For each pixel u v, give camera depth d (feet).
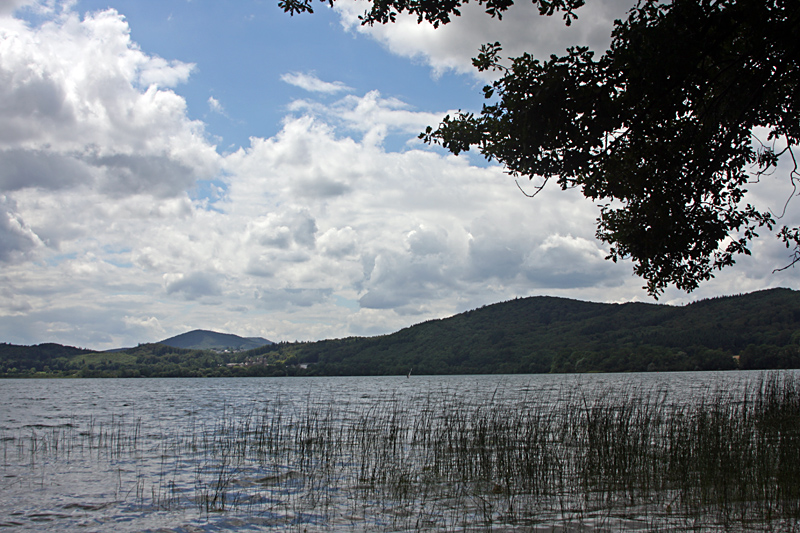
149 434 70.03
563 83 35.24
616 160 42.37
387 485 37.19
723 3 35.42
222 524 28.73
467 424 60.64
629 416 50.14
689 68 35.68
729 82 42.52
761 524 24.34
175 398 177.99
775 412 52.19
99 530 28.37
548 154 38.37
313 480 39.73
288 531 27.07
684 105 39.93
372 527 27.14
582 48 35.24
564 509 29.30
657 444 43.14
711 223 45.39
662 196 43.47
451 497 33.42
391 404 109.09
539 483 36.06
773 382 62.69
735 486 30.89
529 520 27.20
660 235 44.16
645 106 37.86
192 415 101.60
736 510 26.78
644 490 32.86
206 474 42.91
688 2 35.76
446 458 45.32
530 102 36.35
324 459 48.08
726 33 36.19
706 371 357.20
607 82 35.45
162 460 49.78
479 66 42.68
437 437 54.95
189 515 30.73
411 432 61.87
